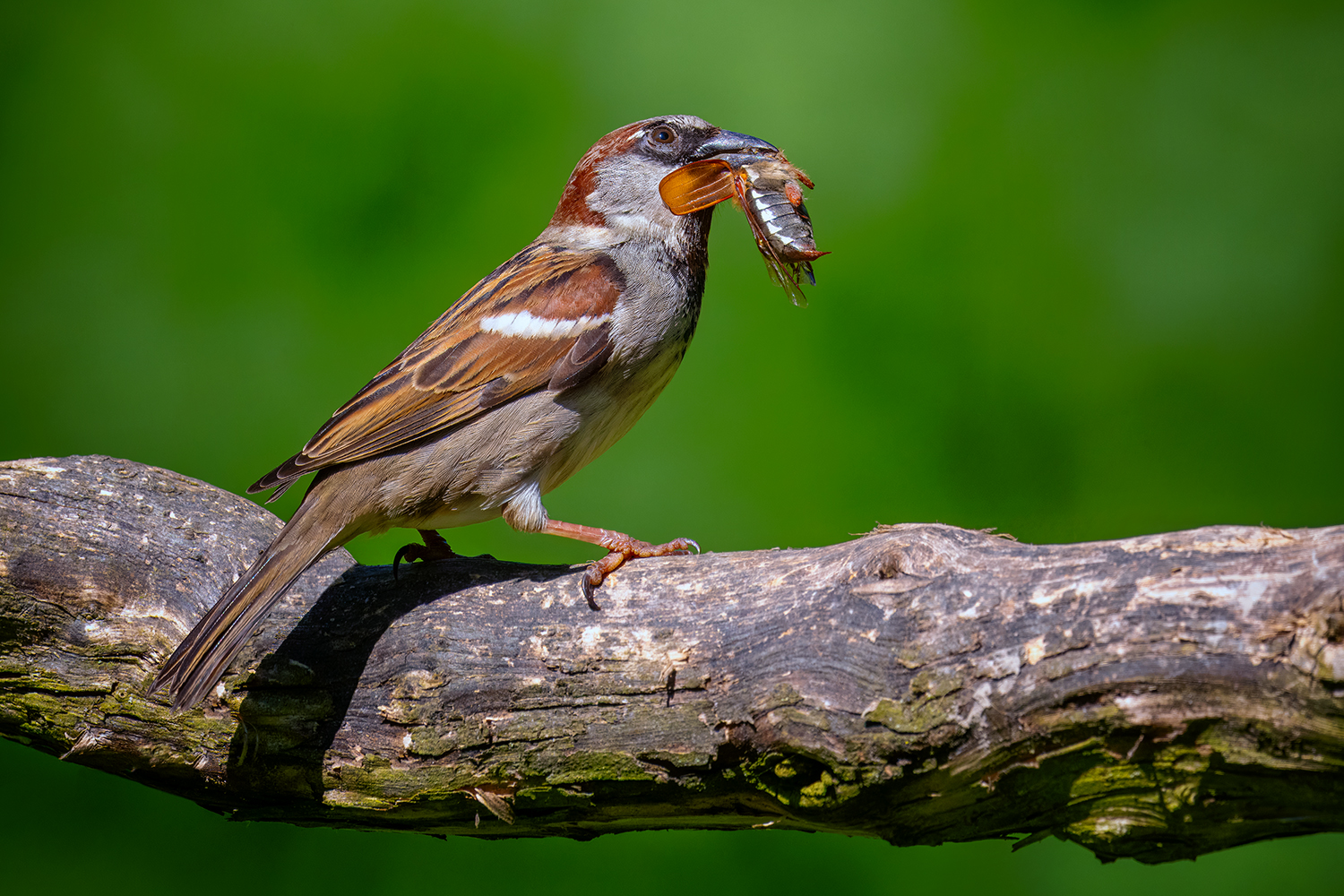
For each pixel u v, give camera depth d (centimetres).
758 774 319
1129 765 317
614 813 320
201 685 320
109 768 322
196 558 323
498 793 320
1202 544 318
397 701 320
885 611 319
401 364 324
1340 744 316
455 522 324
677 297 326
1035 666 318
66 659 322
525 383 324
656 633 320
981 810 319
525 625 320
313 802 321
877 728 318
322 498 323
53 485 323
